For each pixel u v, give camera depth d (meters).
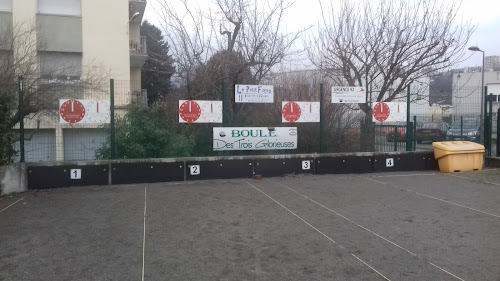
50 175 9.17
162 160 9.88
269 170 10.58
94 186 9.41
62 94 11.96
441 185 9.54
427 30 15.71
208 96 13.55
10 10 16.59
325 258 4.97
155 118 10.79
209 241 5.59
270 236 5.80
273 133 10.95
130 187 9.31
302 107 11.00
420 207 7.47
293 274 4.50
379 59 15.76
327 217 6.80
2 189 8.46
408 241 5.58
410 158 11.59
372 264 4.77
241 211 7.20
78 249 5.27
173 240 5.63
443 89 17.77
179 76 14.62
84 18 17.72
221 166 10.26
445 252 5.15
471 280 4.32
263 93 10.74
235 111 11.78
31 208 7.40
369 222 6.50
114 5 18.20
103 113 9.69
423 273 4.51
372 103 13.54
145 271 4.57
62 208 7.40
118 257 5.00
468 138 14.41
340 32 15.83
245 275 4.47
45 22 17.05
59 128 11.01
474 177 10.51
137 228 6.18
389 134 11.90
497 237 5.74
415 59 15.81
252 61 13.87
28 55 13.02
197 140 10.77
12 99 9.79
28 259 4.93
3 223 6.45
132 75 23.55
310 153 11.41
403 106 11.83
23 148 9.18
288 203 7.79
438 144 11.60
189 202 7.86
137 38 22.55
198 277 4.42
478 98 19.38
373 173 11.23
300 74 15.91
